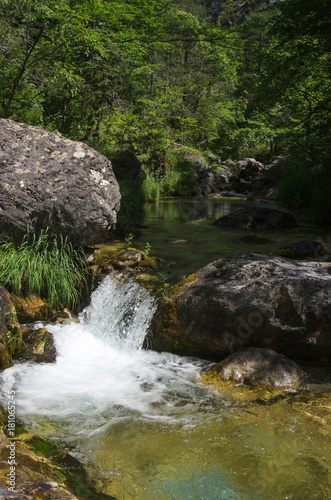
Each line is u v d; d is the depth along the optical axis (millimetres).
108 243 6852
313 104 14531
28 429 3084
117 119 16062
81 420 3266
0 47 10273
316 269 4699
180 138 24109
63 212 5586
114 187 6062
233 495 2471
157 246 7203
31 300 5117
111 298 5172
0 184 5426
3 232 5496
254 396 3576
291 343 4141
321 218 10672
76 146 6020
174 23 20578
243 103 29734
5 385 3799
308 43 13023
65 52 11648
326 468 2695
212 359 4363
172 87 24797
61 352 4539
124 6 14750
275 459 2785
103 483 2531
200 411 3391
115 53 13062
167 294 4695
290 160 15289
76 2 11219
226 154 31703
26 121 12258
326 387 3715
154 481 2578
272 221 9883
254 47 15578
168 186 19328
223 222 10125
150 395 3688
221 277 4695
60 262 5449
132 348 4676
